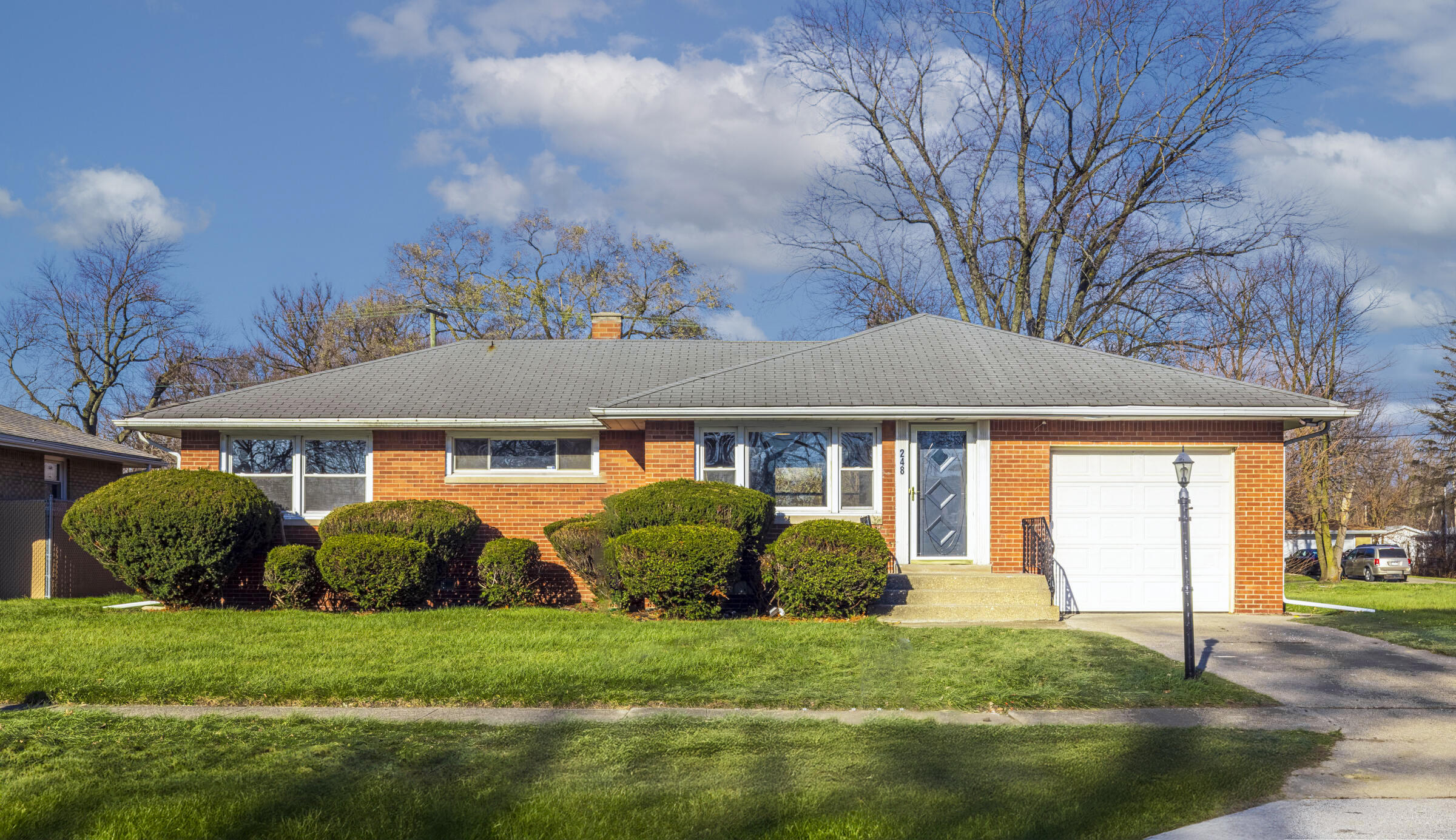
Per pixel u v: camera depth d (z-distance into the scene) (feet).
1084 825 18.90
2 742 24.39
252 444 55.88
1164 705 29.14
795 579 44.50
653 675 32.35
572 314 131.54
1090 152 105.09
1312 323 122.11
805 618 44.91
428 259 132.16
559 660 34.63
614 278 133.90
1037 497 50.37
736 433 51.49
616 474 55.83
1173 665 34.30
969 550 50.75
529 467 56.34
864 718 27.35
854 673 32.78
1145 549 50.93
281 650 36.55
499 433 56.18
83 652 36.14
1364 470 152.66
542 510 55.67
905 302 115.24
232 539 49.37
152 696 29.81
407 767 22.48
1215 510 51.13
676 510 46.73
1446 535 165.37
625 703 29.09
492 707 28.76
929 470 51.39
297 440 55.77
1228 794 20.99
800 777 21.68
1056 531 50.88
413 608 50.01
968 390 51.57
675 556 43.96
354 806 19.70
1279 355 123.95
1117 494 51.06
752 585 48.52
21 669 33.04
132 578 49.42
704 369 63.31
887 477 51.19
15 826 18.66
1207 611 50.88
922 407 49.34
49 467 74.95
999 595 46.70
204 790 20.65
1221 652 37.58
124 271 130.72
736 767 22.50
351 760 22.90
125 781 21.33
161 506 48.34
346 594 51.16
